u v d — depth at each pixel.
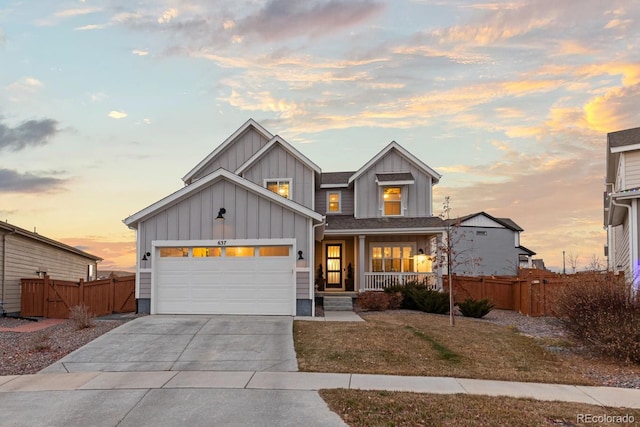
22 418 5.82
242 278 14.40
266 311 14.22
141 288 14.63
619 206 15.71
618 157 18.95
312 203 19.88
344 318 13.88
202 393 6.82
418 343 10.17
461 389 7.00
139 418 5.77
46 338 10.55
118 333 11.20
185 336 10.87
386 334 10.91
